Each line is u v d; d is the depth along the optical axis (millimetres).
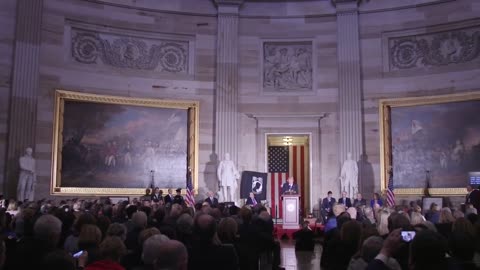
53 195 19672
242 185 21812
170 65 22672
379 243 5074
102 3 21672
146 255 4477
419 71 21703
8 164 18609
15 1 19469
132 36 22203
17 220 8148
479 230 5410
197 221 5586
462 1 20984
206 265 5402
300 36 23344
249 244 7289
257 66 23328
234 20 23141
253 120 23125
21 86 19156
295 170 23188
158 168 21859
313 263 13180
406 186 21375
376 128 22141
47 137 19875
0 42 19047
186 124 22531
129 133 21531
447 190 20438
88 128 20812
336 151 22625
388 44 22406
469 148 20281
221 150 22391
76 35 21047
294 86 23281
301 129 22953
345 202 20109
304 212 22828
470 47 20812
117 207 11703
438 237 3676
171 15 22812
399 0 22203
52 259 3654
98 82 21281
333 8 23172
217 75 22766
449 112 20891
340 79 22562
